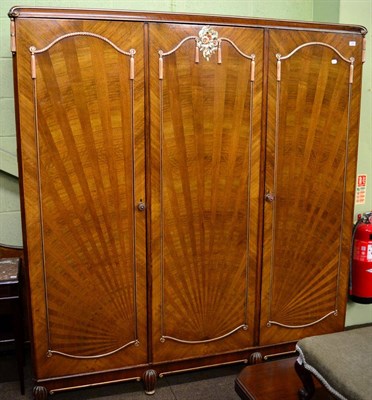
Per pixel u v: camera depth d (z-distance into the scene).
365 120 3.01
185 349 2.56
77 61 2.16
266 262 2.61
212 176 2.44
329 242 2.71
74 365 2.41
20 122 2.14
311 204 2.63
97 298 2.38
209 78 2.34
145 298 2.45
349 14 2.88
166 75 2.28
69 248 2.31
